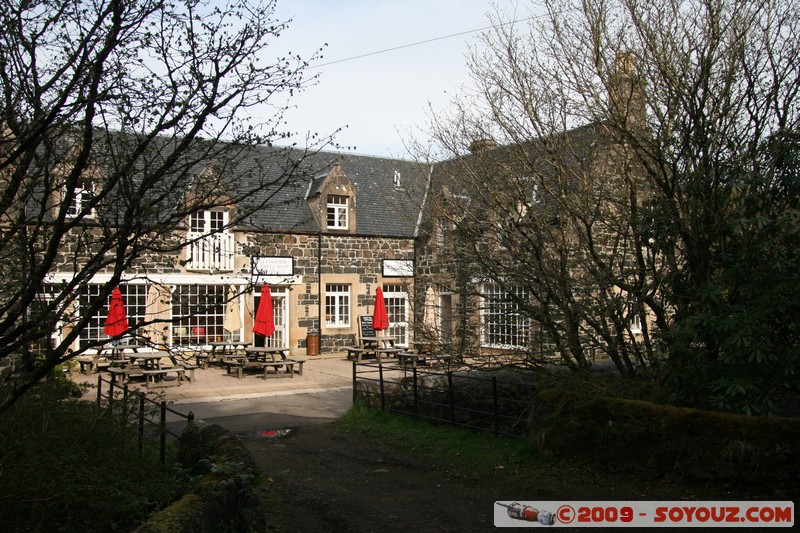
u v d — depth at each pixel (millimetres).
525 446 7852
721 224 7043
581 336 8531
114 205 3887
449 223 9500
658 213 7434
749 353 6133
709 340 6754
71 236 4234
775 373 6266
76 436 5215
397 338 24344
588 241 8062
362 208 24406
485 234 8930
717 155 7004
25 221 3912
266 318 19000
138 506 4789
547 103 8336
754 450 5812
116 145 3959
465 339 9703
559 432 7355
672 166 7254
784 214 6367
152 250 3914
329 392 15266
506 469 7410
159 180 3965
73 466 4457
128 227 3758
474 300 10742
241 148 4336
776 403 6887
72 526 4469
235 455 5715
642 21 7410
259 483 5871
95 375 16625
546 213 8422
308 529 5824
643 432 6566
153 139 4324
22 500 4184
